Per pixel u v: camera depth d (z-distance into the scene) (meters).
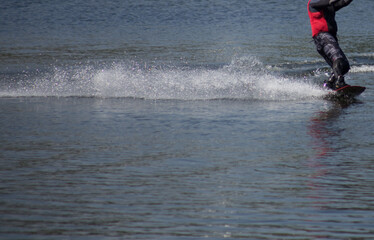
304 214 14.66
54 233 13.38
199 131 24.91
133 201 15.65
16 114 28.98
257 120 27.33
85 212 14.77
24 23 82.56
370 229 13.66
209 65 46.25
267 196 16.09
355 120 27.38
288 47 57.06
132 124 26.47
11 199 15.76
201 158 20.34
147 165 19.38
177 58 50.28
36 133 24.53
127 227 13.77
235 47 57.28
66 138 23.58
